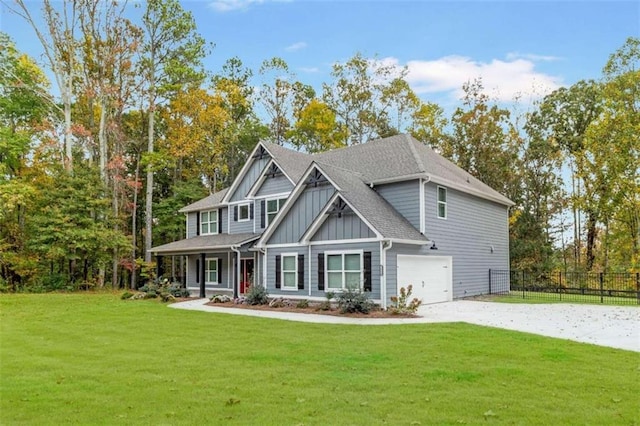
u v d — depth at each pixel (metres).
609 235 32.78
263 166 26.05
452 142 38.06
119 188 33.31
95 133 32.88
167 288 24.41
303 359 8.83
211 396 6.46
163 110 37.66
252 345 10.39
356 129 44.16
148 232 33.66
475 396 6.35
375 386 6.89
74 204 28.34
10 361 8.98
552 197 35.72
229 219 27.84
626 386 6.83
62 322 14.88
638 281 25.66
